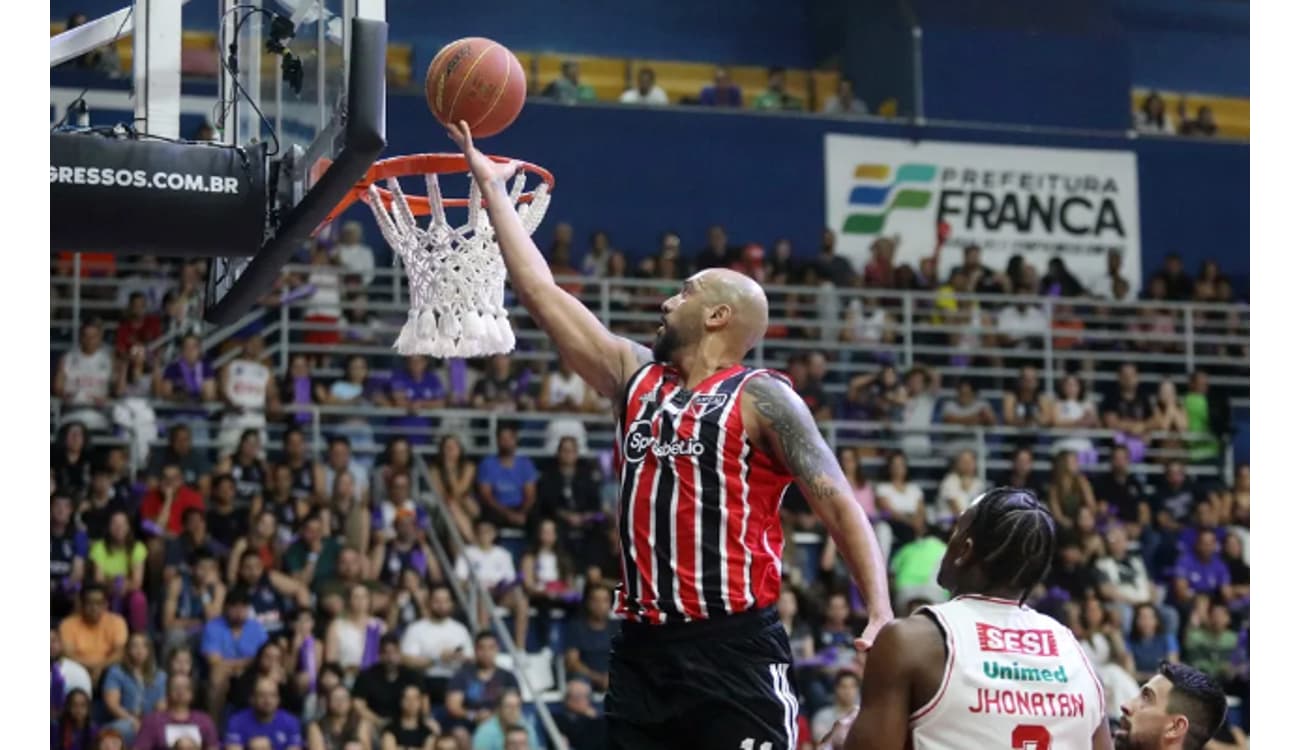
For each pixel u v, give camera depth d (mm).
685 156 15391
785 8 17859
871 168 15680
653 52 17531
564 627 12125
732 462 3520
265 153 5074
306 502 11750
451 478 12609
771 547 3557
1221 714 4180
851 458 13281
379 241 14141
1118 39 16516
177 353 12727
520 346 14055
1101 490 14047
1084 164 16016
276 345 13258
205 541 11352
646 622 3529
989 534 3482
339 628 10969
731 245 15344
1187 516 14172
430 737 10648
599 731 11312
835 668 11984
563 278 14320
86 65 13312
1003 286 15594
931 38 16125
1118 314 15727
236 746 10320
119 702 10359
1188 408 15094
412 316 5117
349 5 4516
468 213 5129
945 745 3395
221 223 5008
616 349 3783
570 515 12641
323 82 4734
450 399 13398
